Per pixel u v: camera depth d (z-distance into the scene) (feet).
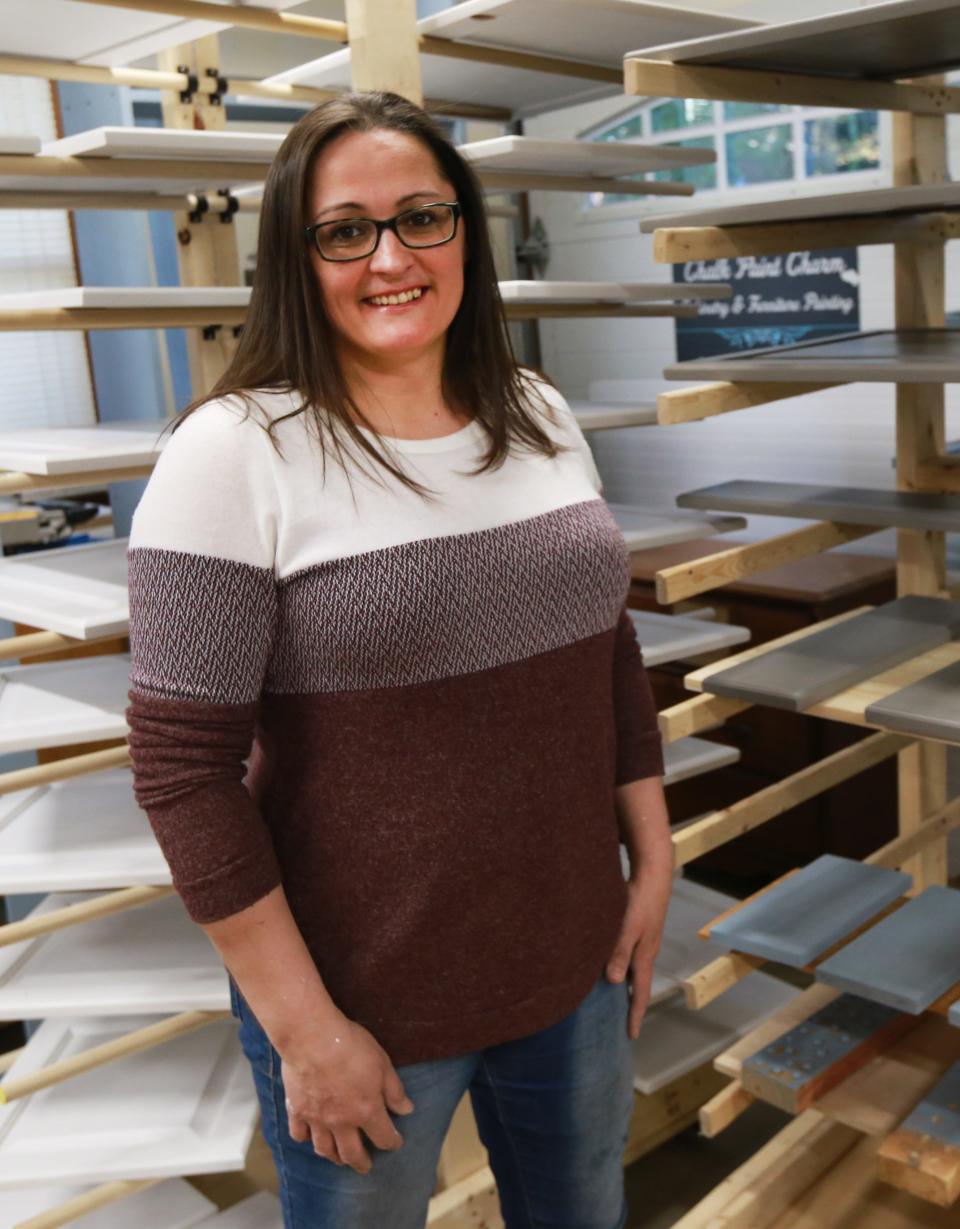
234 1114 6.27
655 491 12.42
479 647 4.02
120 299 5.40
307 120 4.04
